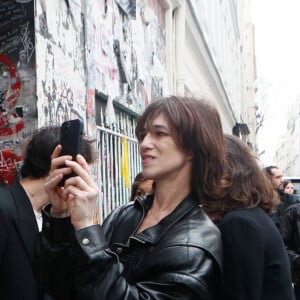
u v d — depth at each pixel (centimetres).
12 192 201
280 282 184
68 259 138
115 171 559
